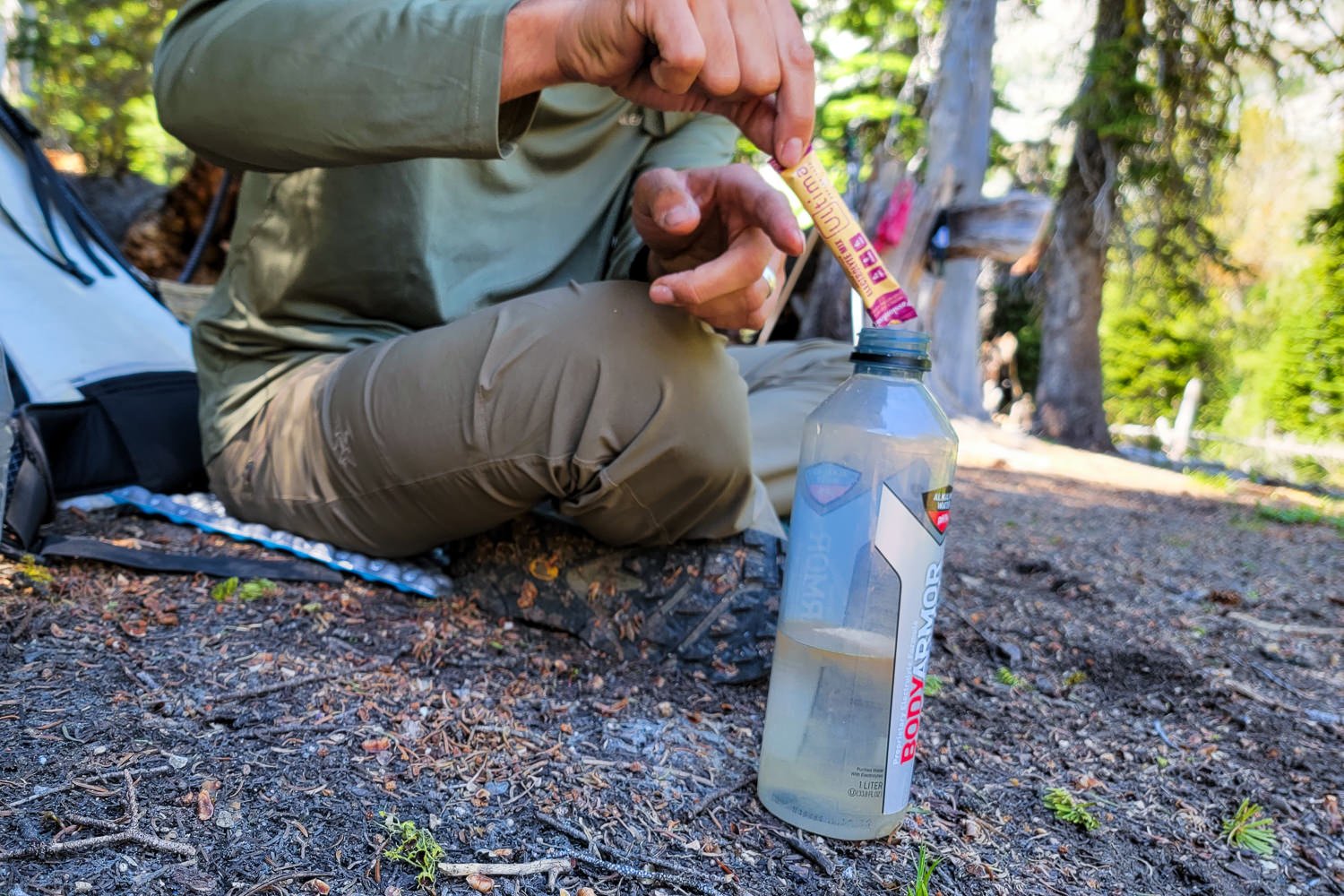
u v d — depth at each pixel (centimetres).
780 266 126
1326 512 650
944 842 113
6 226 207
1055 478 654
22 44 859
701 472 136
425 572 174
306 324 167
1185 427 1413
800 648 108
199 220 504
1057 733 160
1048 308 1203
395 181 153
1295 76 1060
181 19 114
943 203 372
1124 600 270
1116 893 110
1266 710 186
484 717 125
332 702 121
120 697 113
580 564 158
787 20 97
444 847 94
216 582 156
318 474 158
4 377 147
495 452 135
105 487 186
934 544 102
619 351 127
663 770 119
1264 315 1803
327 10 102
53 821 87
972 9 844
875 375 105
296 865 87
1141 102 1050
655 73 94
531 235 168
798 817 109
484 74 97
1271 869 123
